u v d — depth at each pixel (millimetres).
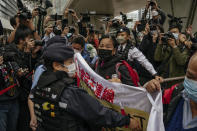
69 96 1393
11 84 2678
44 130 1488
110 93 1870
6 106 2705
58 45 1508
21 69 2695
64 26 5258
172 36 3492
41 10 4059
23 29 3121
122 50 3363
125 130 1787
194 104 1196
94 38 5746
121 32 3320
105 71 2258
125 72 2145
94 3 13344
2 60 2492
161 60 4008
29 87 2902
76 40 3373
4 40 3348
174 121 1280
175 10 6625
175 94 1412
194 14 5855
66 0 15789
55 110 1401
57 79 1454
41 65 2266
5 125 2719
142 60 3301
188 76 1150
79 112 1378
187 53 3352
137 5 13812
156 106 1449
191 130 1198
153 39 4117
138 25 4766
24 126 2984
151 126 1404
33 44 2967
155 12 4371
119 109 1831
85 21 5699
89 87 2051
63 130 1383
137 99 1703
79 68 2160
